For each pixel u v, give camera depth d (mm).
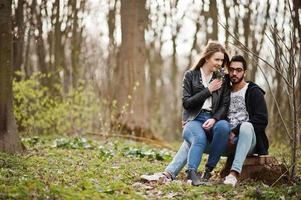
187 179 5977
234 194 5332
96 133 12594
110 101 14148
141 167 7137
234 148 6211
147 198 5215
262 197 5180
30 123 12469
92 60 15984
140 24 13125
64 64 15336
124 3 13141
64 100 13281
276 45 6066
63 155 7969
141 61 13148
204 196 5266
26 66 14766
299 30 9875
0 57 7578
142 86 13156
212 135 6160
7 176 5641
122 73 13141
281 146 10414
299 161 7520
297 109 5988
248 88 6215
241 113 6207
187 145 6191
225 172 6387
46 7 14320
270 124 11047
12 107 7789
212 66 6289
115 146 9750
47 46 16500
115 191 5363
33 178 5434
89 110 13359
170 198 5203
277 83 11258
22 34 13023
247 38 13789
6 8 7598
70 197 4680
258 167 6113
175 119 21469
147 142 12328
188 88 6352
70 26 14891
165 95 25953
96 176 6129
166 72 26531
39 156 7633
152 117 20781
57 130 13508
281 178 5988
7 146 7590
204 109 6230
